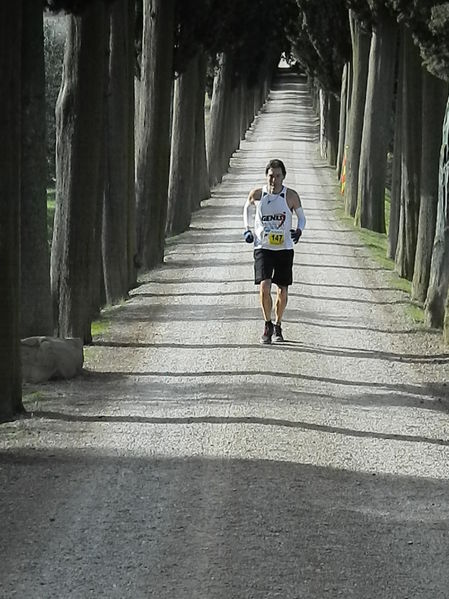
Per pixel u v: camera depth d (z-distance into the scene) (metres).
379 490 24.23
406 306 54.91
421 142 62.12
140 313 52.31
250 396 34.19
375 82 94.19
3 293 30.42
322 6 123.19
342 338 45.91
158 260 71.75
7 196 30.17
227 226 97.12
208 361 40.41
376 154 96.12
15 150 30.34
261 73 181.25
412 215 64.94
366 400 34.31
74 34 43.56
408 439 29.27
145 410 31.98
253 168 169.50
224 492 23.61
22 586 17.95
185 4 73.50
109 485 24.00
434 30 47.22
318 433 29.53
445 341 44.97
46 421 30.42
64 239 44.56
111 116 59.22
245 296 56.94
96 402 33.22
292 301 55.31
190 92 93.31
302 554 19.75
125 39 59.59
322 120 193.75
